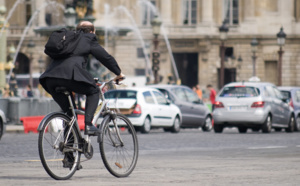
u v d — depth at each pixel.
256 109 64.31
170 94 69.50
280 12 181.62
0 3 168.25
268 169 26.23
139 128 63.69
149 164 29.12
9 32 188.25
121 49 182.25
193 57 188.38
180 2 184.75
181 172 25.11
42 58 188.62
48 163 21.41
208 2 182.25
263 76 181.88
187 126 71.25
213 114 66.25
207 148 43.00
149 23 183.75
